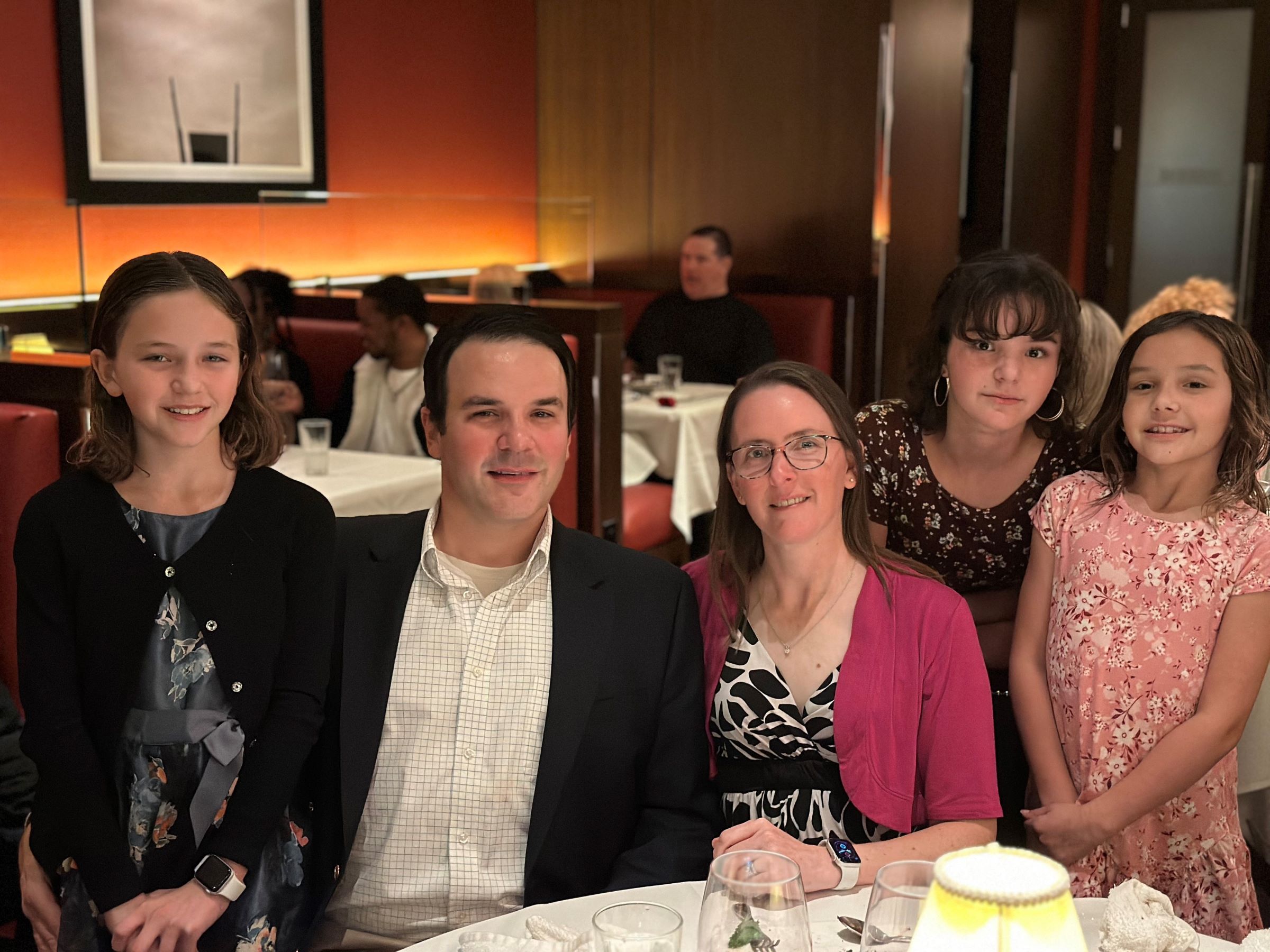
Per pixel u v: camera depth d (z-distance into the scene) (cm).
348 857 178
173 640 179
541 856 178
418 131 656
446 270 529
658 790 190
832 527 191
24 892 185
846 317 637
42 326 408
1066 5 885
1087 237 967
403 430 443
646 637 191
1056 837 200
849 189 631
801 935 115
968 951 93
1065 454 235
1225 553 198
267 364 424
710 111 665
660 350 615
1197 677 200
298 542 187
